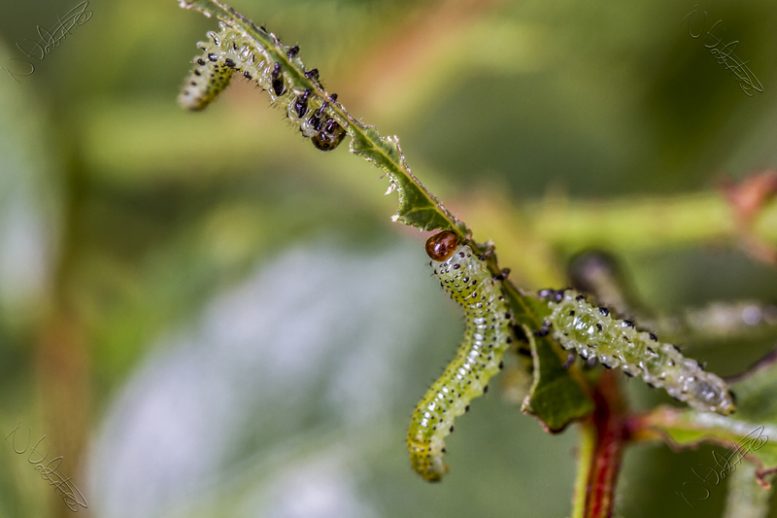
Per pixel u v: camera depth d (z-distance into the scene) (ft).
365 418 0.65
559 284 0.63
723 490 0.68
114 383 0.69
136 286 0.72
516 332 0.54
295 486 0.64
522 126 0.81
